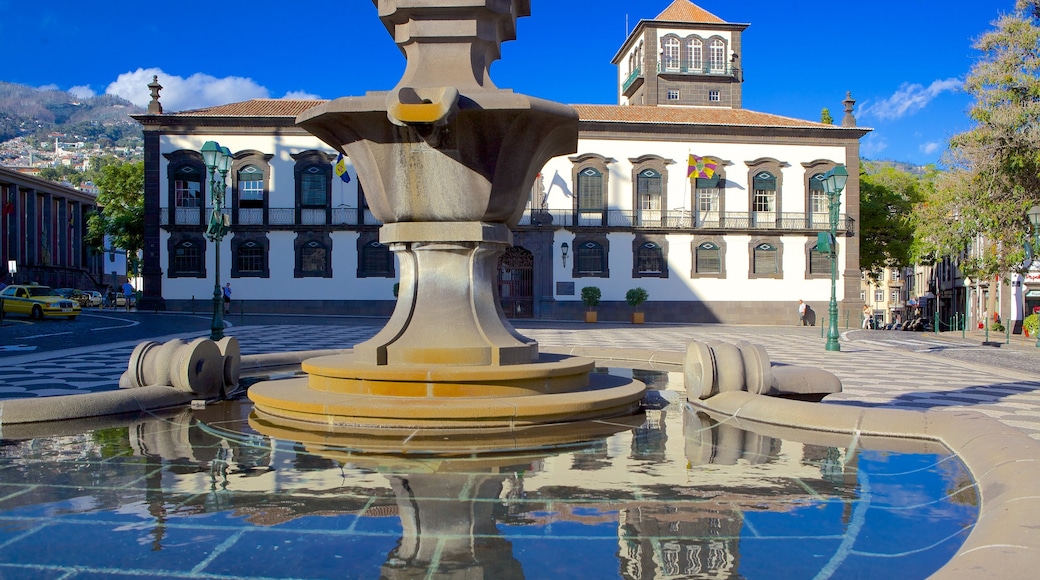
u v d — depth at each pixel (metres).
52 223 64.38
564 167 39.56
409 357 5.69
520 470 4.00
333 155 38.97
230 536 2.96
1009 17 24.69
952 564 2.35
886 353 18.59
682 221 39.97
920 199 46.38
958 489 3.69
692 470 4.04
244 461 4.19
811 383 6.53
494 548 2.82
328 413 5.11
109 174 47.56
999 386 11.16
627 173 39.88
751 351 6.27
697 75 44.72
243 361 8.53
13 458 4.30
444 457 4.27
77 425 5.33
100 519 3.18
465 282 5.94
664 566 2.65
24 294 31.27
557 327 31.81
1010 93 24.30
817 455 4.43
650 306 39.91
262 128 38.75
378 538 2.92
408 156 5.77
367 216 39.12
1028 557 2.26
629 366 10.27
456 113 5.31
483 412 4.99
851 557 2.77
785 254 40.59
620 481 3.80
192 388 6.31
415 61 6.16
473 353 5.68
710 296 40.19
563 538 2.93
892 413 5.05
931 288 61.44
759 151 40.53
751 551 2.82
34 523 3.13
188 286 38.78
